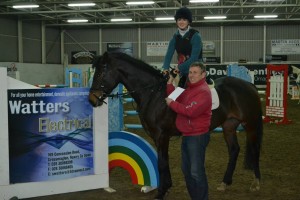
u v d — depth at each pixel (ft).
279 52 86.99
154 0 62.49
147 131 14.97
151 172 15.84
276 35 87.04
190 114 11.54
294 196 15.31
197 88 11.76
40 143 14.44
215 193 15.72
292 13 76.48
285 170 19.43
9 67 74.59
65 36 94.27
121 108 26.03
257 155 16.26
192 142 11.92
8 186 13.99
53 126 14.64
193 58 14.56
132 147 16.20
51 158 14.69
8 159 13.88
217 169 19.62
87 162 15.48
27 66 79.61
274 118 40.01
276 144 26.61
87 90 15.26
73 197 15.20
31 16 79.92
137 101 15.06
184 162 12.41
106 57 14.61
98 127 15.60
